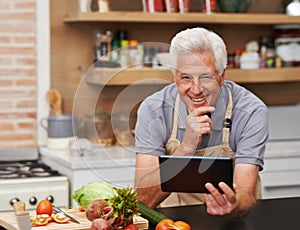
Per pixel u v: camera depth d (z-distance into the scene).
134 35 4.94
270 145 4.72
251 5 5.12
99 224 2.14
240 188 2.83
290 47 5.11
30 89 4.72
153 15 4.65
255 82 5.15
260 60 5.05
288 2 5.14
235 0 4.86
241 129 2.98
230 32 5.14
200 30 2.76
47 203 2.43
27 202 3.97
